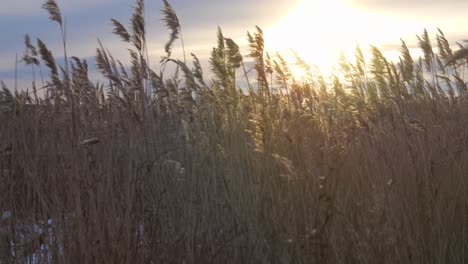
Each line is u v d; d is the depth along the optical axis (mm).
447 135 2229
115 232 1837
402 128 2281
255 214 1987
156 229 2000
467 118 2398
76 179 2020
